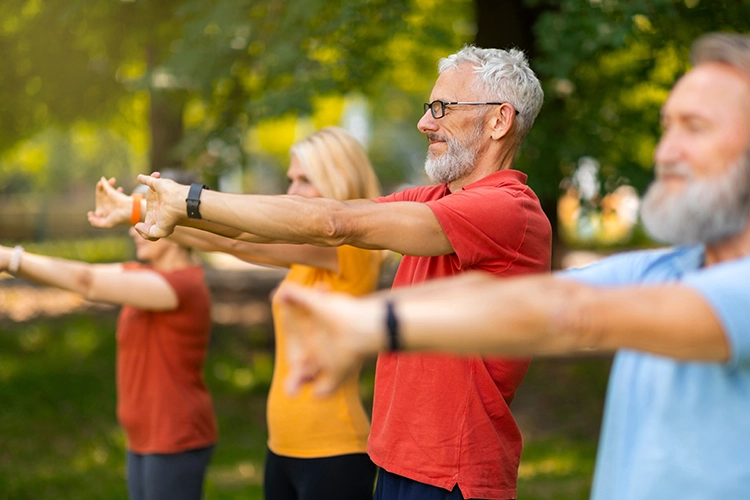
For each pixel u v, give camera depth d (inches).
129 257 377.7
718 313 42.3
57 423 280.4
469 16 355.9
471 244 86.0
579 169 260.1
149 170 303.3
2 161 410.0
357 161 130.0
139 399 137.8
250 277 612.1
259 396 325.4
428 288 43.7
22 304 481.1
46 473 232.8
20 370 332.8
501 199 88.9
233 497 207.5
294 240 80.5
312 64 240.1
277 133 768.3
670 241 52.3
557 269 332.8
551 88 240.7
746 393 50.1
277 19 236.1
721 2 230.8
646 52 254.2
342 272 122.4
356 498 119.0
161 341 137.7
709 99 49.4
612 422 57.3
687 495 51.2
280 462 122.0
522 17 301.3
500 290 42.5
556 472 234.5
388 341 41.1
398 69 381.7
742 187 49.3
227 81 242.1
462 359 91.8
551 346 42.1
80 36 279.3
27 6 275.4
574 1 212.1
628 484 54.4
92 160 832.3
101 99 302.2
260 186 1017.5
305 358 41.8
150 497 137.4
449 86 98.7
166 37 267.0
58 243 875.4
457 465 91.3
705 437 50.9
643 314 42.1
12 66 288.8
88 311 463.2
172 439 136.6
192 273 140.9
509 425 94.7
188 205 80.0
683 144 50.3
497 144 98.6
